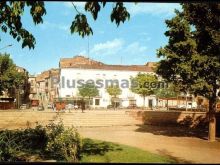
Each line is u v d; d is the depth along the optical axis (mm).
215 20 17641
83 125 32312
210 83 18516
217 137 22359
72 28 5355
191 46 18047
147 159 12383
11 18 6980
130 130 27875
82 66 77312
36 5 5648
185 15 18609
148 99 80562
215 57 17406
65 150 11258
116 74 78875
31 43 7020
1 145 10344
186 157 13695
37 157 11047
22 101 83188
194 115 31828
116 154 13367
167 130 27875
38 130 13781
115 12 4980
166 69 20281
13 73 61969
